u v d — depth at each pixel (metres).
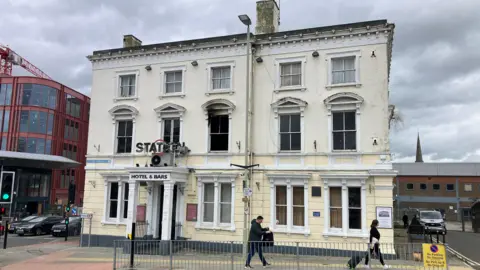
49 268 15.23
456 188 63.91
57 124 59.31
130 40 25.38
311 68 19.44
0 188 15.95
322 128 18.88
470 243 27.38
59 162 39.59
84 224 22.33
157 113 21.73
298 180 18.81
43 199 51.28
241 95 20.30
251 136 19.89
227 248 19.06
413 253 15.07
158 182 20.94
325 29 19.27
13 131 55.25
